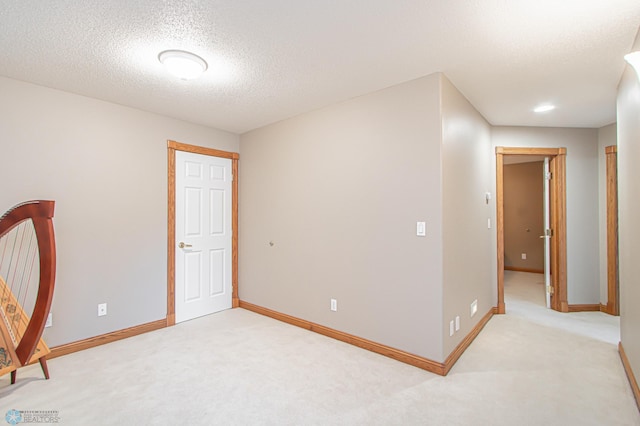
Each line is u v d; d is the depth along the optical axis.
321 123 3.08
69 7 1.58
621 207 2.43
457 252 2.59
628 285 2.23
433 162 2.32
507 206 6.66
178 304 3.42
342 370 2.33
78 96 2.74
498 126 3.77
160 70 2.29
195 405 1.91
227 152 3.92
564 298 3.75
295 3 1.56
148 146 3.20
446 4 1.56
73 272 2.69
